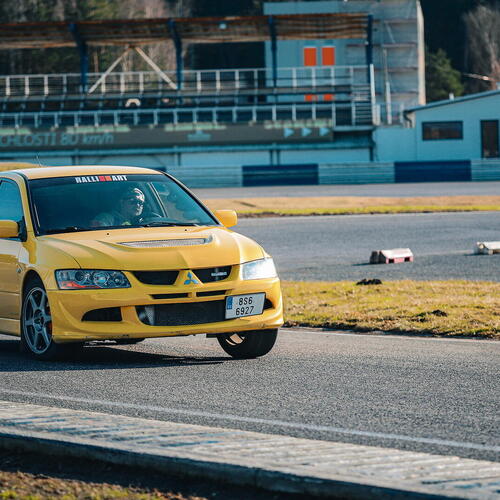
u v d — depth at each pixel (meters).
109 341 34.06
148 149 183.25
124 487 14.91
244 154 182.88
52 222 29.69
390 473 14.44
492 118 180.75
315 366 27.08
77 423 18.28
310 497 14.13
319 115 191.62
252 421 19.61
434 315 37.12
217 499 14.29
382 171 159.88
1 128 183.25
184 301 26.67
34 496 14.45
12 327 30.30
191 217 30.91
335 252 71.00
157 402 21.77
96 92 194.88
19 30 191.88
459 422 19.41
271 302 28.38
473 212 101.19
